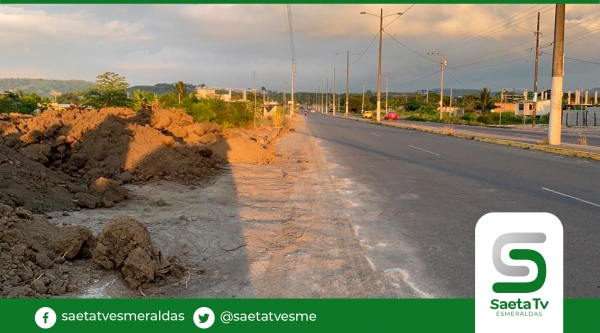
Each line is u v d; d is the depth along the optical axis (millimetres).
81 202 7785
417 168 14500
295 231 7109
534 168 14297
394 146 22750
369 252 6133
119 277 4996
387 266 5609
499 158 17203
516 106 73688
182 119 15648
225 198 9320
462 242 6555
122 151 10648
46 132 10367
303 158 17359
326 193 10273
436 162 16031
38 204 7250
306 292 4898
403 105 131750
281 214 8195
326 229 7258
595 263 5668
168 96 29516
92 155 10328
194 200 8930
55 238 5480
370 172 13656
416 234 6977
